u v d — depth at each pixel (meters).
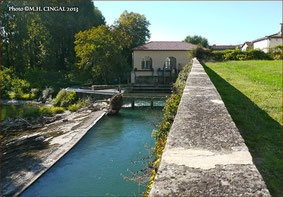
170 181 1.42
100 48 27.39
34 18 31.25
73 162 6.86
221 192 1.29
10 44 28.81
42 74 29.73
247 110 5.43
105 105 17.14
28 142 8.87
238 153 1.77
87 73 31.25
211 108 3.15
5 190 5.20
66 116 14.48
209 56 21.00
